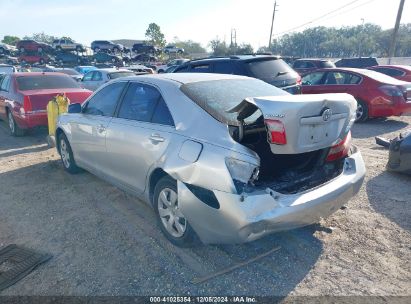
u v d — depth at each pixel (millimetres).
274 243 3506
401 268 3100
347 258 3254
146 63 38469
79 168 5652
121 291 2867
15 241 3682
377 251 3355
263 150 3180
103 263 3240
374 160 6137
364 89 9523
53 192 4980
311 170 3406
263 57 8250
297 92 8375
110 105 4391
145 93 3879
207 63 8609
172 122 3383
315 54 104125
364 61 20531
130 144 3793
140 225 3943
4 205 4590
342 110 3061
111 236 3713
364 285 2885
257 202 2691
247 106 2885
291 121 2643
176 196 3324
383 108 9305
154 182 3678
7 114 8992
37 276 3080
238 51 63094
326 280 2953
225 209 2762
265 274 3039
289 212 2762
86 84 14891
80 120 4883
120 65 33438
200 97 3387
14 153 7238
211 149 2900
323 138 2936
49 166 6195
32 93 7906
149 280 2990
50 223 4051
